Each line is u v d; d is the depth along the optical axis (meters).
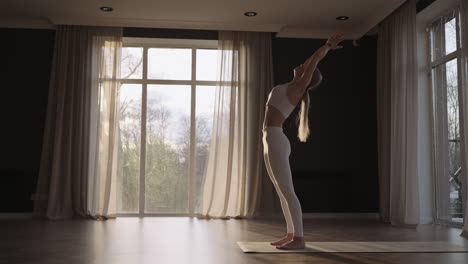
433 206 5.79
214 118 6.46
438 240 4.07
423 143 5.86
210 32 6.66
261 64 6.58
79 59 6.34
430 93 5.89
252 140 6.45
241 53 6.62
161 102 6.84
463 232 4.40
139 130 6.75
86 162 6.21
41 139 6.34
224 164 6.40
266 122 3.46
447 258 3.14
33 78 6.41
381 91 6.29
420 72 5.92
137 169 6.68
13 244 3.76
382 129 6.17
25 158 6.30
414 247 3.60
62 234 4.43
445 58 5.54
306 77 3.44
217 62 6.56
